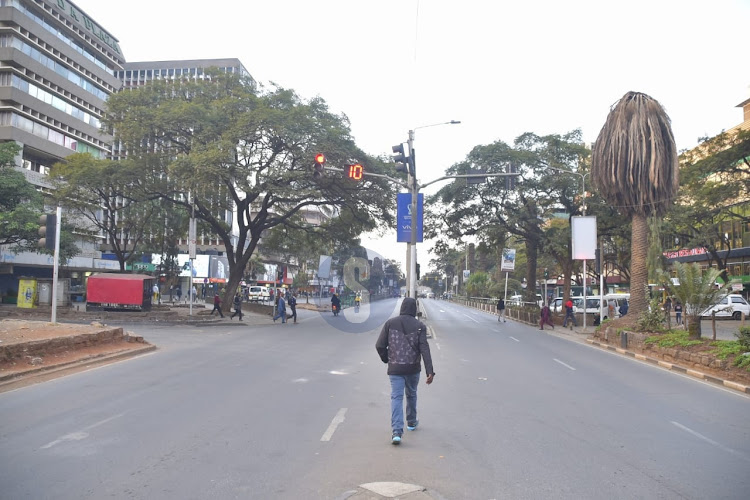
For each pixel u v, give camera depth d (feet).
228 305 115.34
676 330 67.26
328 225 121.49
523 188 118.52
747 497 18.15
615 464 21.49
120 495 17.44
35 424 26.13
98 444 22.99
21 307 100.53
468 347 66.90
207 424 26.50
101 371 42.09
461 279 402.93
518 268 242.99
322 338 73.82
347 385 38.11
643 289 77.61
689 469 21.04
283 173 91.91
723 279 133.80
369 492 17.46
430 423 27.63
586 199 116.16
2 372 37.86
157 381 38.17
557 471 20.44
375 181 99.86
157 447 22.66
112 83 240.32
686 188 117.60
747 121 146.61
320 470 20.01
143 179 99.91
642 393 38.06
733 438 25.96
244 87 106.52
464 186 119.85
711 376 44.93
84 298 182.39
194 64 323.37
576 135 121.08
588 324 124.57
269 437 24.36
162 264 161.99
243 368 45.11
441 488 18.37
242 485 18.40
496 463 21.25
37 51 191.11
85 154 120.47
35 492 17.61
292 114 92.07
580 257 98.22
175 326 91.56
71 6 213.25
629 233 120.06
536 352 63.67
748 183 108.47
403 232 83.97
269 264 276.00
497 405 32.45
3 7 180.55
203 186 87.97
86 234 165.89
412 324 24.63
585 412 31.07
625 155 74.69
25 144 181.57
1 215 109.40
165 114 92.73
